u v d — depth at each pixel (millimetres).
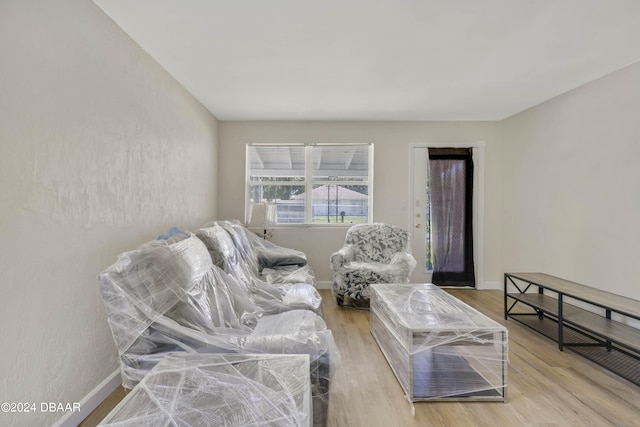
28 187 1265
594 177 2707
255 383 952
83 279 1570
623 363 2092
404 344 1778
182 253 1452
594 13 1766
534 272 3428
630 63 2393
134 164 2025
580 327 2205
